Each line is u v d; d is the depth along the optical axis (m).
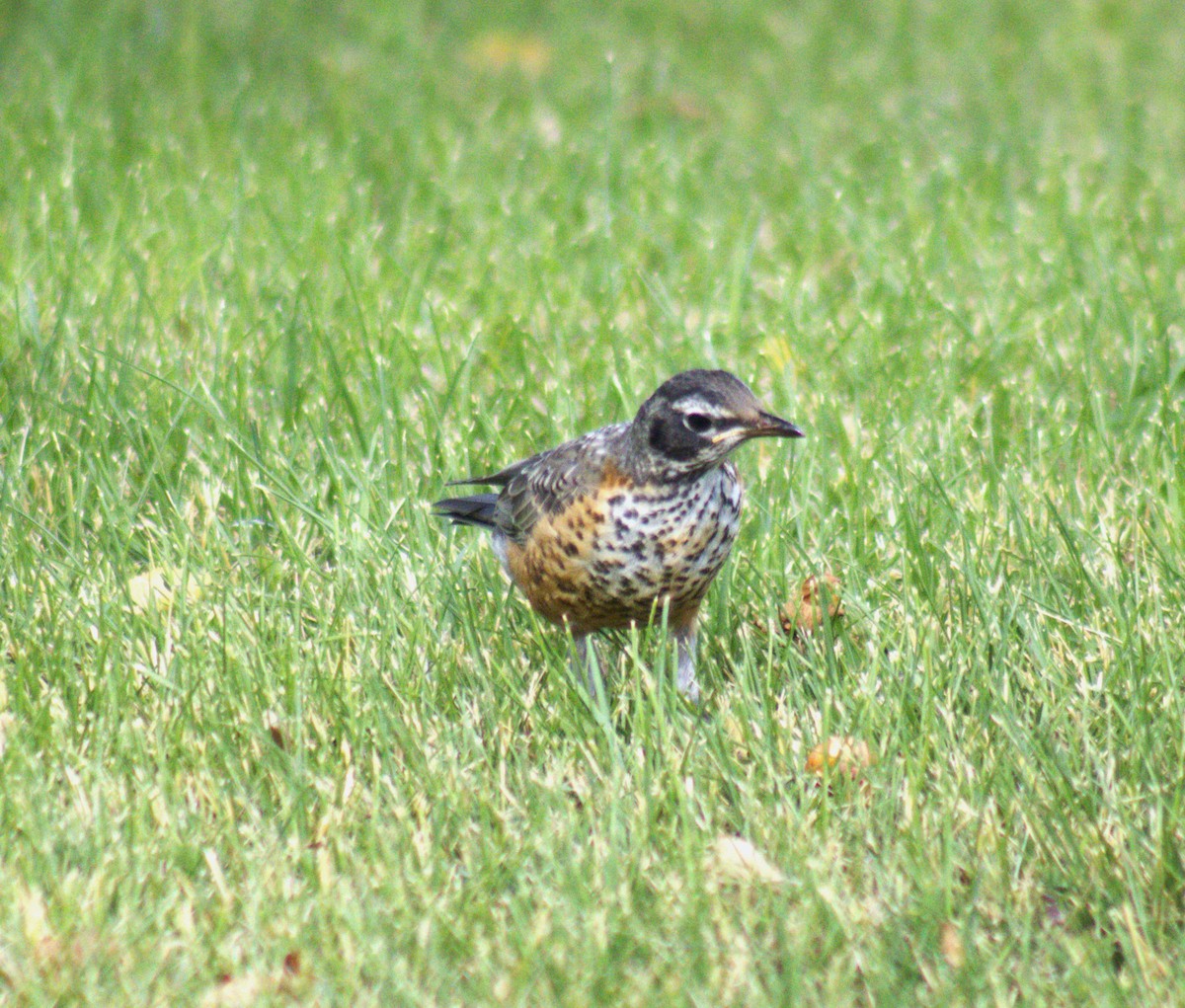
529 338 13.29
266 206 15.30
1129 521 10.61
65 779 8.16
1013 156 18.59
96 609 9.66
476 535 10.69
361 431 11.67
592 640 9.47
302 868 7.55
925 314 13.90
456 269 15.07
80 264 14.33
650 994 6.70
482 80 21.61
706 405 8.04
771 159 18.45
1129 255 15.43
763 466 11.70
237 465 11.19
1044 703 8.48
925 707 8.42
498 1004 6.64
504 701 8.99
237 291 14.18
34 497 11.05
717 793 8.09
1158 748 8.20
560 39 23.48
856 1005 6.81
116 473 11.28
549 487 8.66
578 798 8.20
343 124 18.83
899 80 21.77
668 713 8.77
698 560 8.48
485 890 7.38
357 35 23.25
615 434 8.57
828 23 24.59
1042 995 6.70
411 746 8.37
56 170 16.67
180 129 18.61
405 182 17.27
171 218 15.59
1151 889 7.34
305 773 8.08
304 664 8.95
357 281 14.38
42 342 12.86
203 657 9.05
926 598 9.78
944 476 11.26
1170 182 17.55
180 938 7.07
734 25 24.34
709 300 13.97
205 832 7.74
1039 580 9.88
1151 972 6.80
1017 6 25.31
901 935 7.08
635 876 7.39
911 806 7.72
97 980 6.81
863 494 11.03
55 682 8.90
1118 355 13.15
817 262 15.64
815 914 7.13
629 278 14.59
